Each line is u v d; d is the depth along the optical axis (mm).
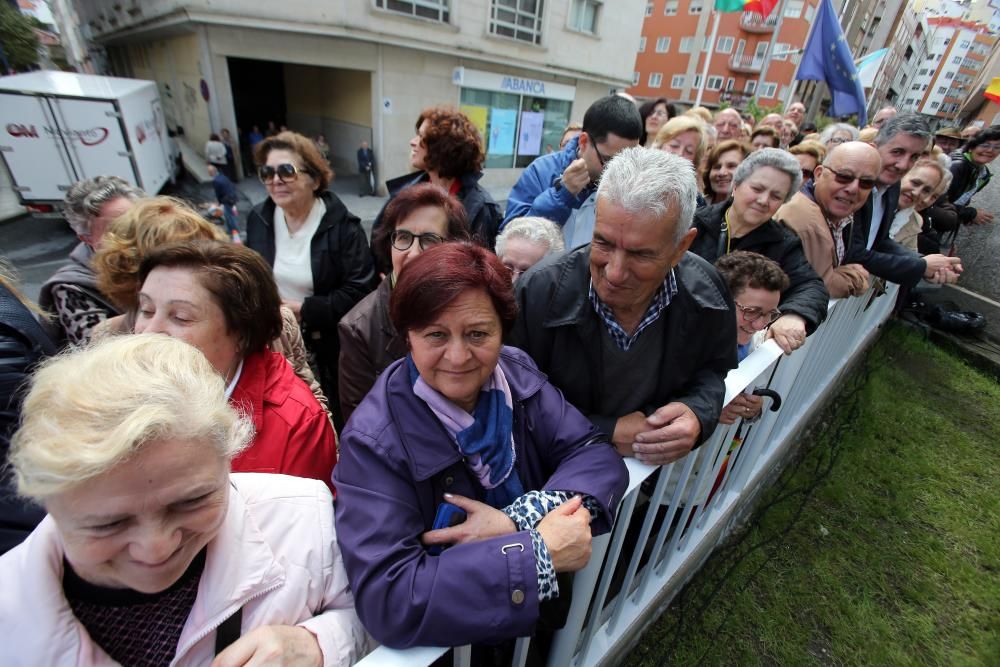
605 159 2156
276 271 2254
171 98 13734
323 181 2209
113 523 543
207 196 10203
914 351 4328
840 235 2361
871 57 9055
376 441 799
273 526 805
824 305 1839
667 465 1263
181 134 14023
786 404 2221
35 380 562
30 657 586
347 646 757
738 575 2076
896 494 2627
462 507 825
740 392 1403
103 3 16906
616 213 940
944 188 3803
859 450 2945
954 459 2969
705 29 24984
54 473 493
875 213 2756
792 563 2158
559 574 861
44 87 7449
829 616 1944
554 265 1196
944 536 2398
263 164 2064
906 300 4902
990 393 3797
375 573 719
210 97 9836
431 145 2238
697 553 1927
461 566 715
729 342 1242
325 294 2289
